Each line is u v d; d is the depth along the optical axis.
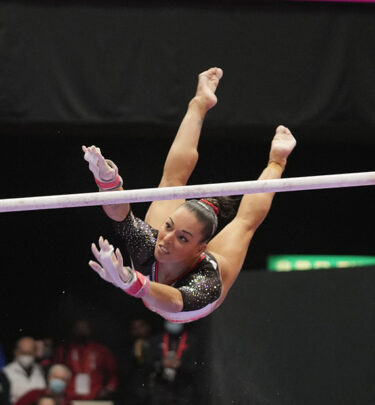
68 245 18.23
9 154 17.95
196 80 14.44
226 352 14.05
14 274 17.91
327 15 14.71
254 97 14.58
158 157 18.22
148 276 8.37
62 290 17.77
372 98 14.68
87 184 18.11
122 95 14.29
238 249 8.70
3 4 14.12
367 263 19.11
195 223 7.94
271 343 14.00
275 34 14.64
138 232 8.31
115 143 18.14
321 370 13.92
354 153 18.84
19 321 17.09
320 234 19.11
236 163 18.48
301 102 14.64
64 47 14.20
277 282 14.16
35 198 7.39
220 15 14.54
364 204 19.23
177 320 8.04
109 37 14.30
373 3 14.77
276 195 19.06
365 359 13.84
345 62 14.70
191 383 14.26
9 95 14.06
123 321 15.50
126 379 14.66
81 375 14.68
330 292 14.09
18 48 14.11
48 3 14.20
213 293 7.92
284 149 9.25
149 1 14.41
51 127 16.27
